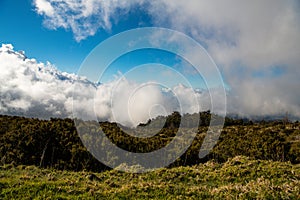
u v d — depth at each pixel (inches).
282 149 1815.9
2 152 1234.0
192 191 551.2
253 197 488.4
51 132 1296.8
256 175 692.7
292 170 695.7
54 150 1259.2
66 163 1171.3
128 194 539.5
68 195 531.8
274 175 669.3
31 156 1253.7
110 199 521.0
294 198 474.9
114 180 748.6
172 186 587.5
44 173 789.2
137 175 802.8
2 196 512.7
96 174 812.6
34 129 1301.7
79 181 661.9
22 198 506.0
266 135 2014.0
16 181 597.9
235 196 507.2
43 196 514.0
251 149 1787.6
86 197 522.9
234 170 736.3
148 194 540.4
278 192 501.0
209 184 674.2
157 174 773.9
